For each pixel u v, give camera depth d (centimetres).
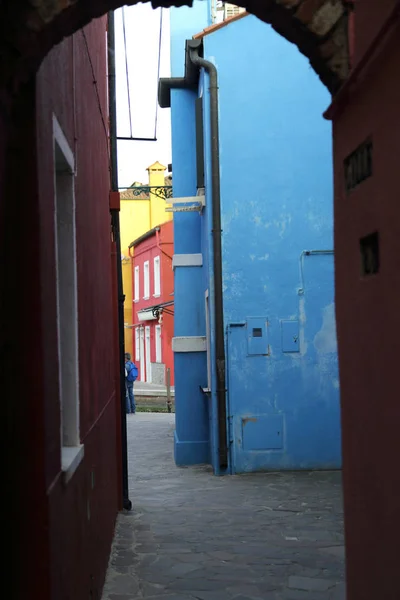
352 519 327
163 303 3319
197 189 1166
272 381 1029
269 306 1036
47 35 296
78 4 300
